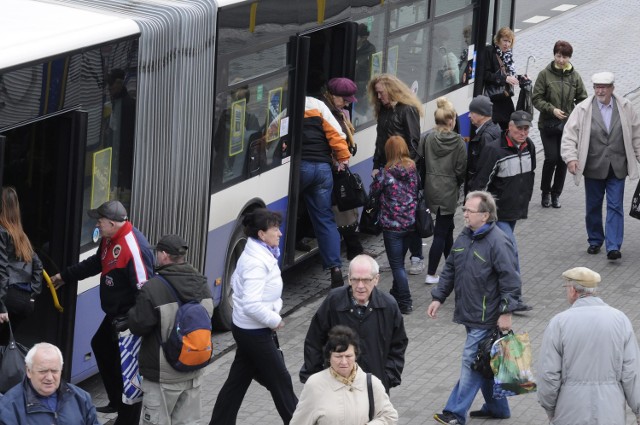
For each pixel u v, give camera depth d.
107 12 15.38
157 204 15.83
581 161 21.08
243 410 15.47
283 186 19.11
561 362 12.37
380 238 23.20
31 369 10.96
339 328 11.00
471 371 14.50
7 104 12.84
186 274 12.98
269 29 18.09
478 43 26.03
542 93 24.00
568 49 23.66
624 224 23.69
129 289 13.86
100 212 13.74
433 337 18.16
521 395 15.96
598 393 12.21
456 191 19.80
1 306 13.04
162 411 13.06
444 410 14.78
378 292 12.80
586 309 12.38
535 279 20.64
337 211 20.64
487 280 14.31
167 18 15.58
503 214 18.78
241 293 13.70
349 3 20.45
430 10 23.67
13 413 10.95
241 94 17.59
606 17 47.00
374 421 10.97
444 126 19.58
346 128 19.98
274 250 13.81
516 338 14.30
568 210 24.72
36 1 15.52
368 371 12.70
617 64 38.97
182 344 12.82
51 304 14.41
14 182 14.21
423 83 23.75
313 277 20.97
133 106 15.11
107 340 14.56
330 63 20.69
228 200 17.62
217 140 17.14
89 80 14.23
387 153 18.84
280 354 13.98
